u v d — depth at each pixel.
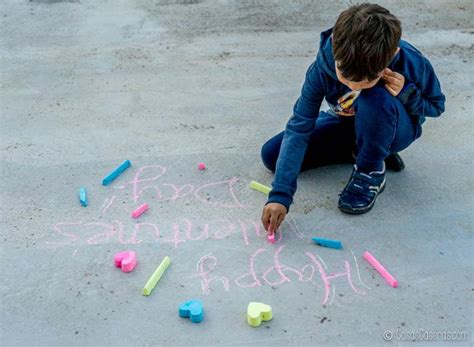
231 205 2.82
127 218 2.74
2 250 2.56
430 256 2.53
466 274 2.44
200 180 2.99
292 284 2.39
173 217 2.75
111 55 4.20
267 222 2.58
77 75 3.96
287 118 3.52
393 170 3.05
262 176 3.02
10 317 2.26
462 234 2.65
